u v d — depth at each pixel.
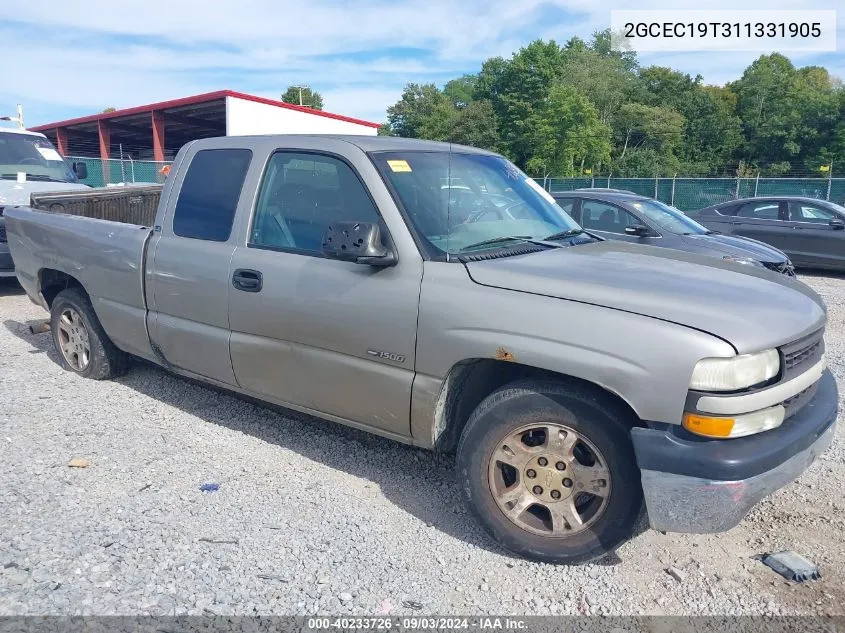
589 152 55.50
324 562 3.04
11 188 8.90
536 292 2.96
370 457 4.12
